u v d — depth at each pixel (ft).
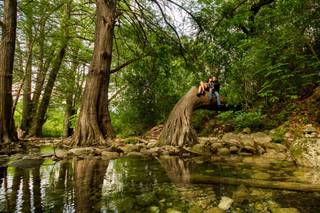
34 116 78.18
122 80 60.95
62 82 79.61
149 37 55.52
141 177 16.20
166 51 53.16
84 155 26.50
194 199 11.64
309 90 36.14
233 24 43.80
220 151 26.23
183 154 26.23
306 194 11.97
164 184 14.30
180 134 31.07
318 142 20.62
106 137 37.47
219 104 34.06
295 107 34.27
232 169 18.03
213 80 34.55
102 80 38.40
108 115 38.86
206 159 23.03
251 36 40.78
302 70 32.71
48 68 76.13
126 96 58.29
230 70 40.09
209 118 46.29
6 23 42.96
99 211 10.41
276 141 27.55
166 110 54.54
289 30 30.81
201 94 33.50
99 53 38.47
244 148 26.18
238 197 11.70
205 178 15.34
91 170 18.79
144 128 56.03
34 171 18.54
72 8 63.52
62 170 18.86
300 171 17.02
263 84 34.53
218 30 44.52
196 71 48.24
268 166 19.08
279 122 33.37
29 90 76.59
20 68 68.59
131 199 11.76
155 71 56.18
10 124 43.37
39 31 55.57
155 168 19.21
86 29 63.93
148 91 56.24
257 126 35.06
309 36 32.48
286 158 22.47
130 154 26.89
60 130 122.21
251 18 44.88
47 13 54.90
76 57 74.49
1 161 23.56
